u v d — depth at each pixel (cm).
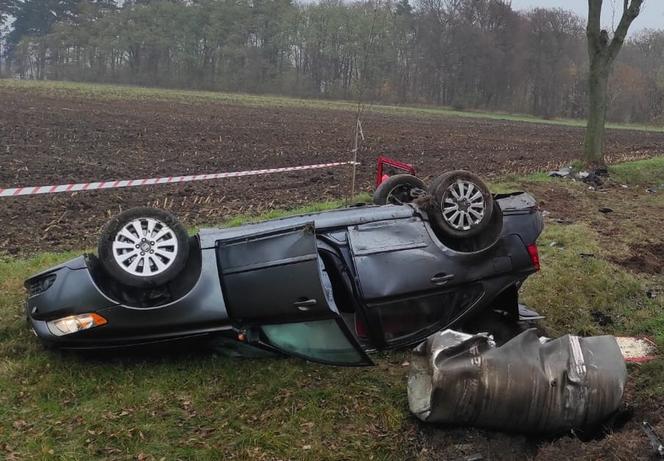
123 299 522
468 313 578
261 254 512
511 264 596
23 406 469
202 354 546
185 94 6625
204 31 9831
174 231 522
